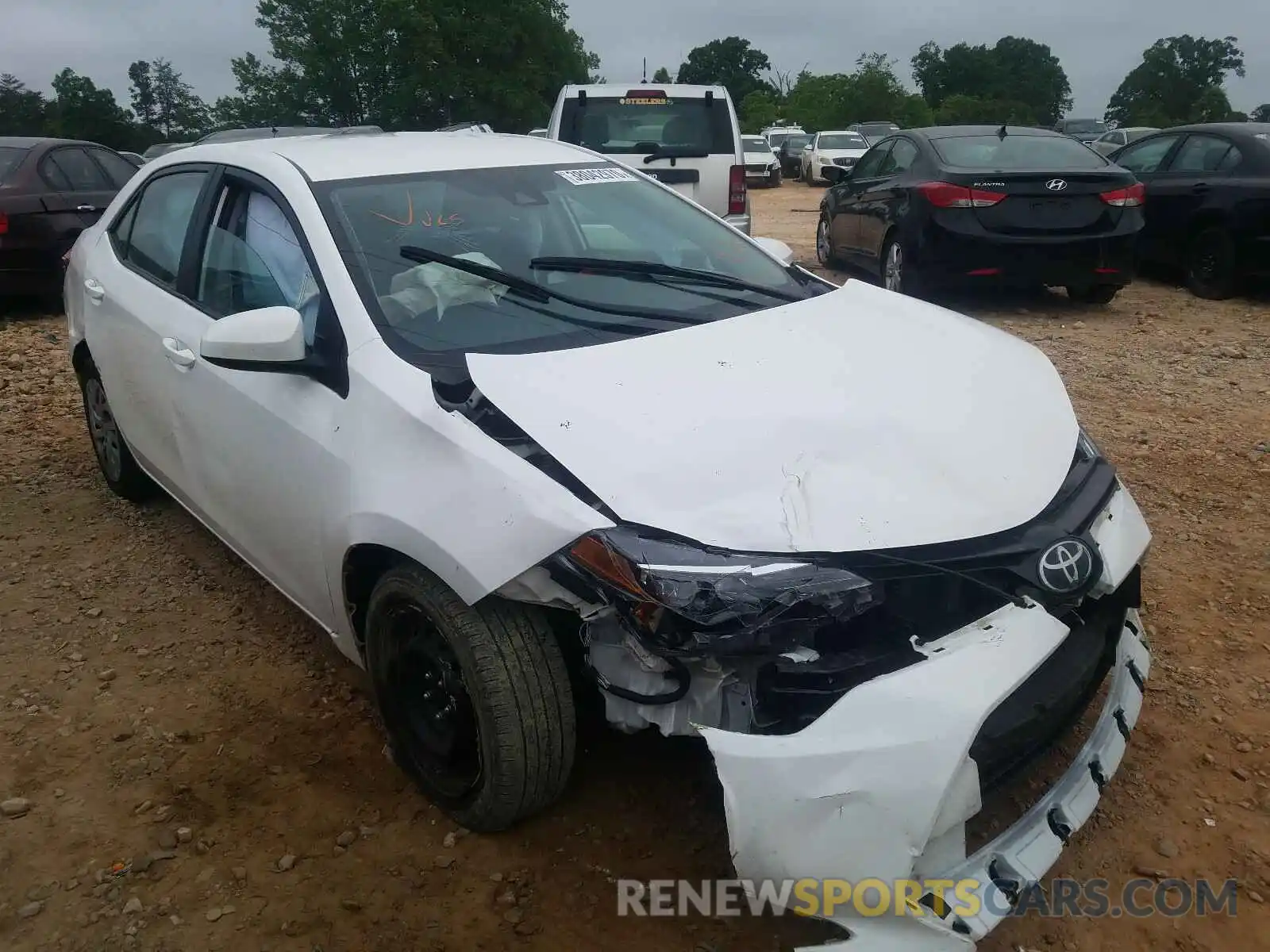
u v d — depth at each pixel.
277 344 2.75
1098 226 8.19
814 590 2.12
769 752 2.01
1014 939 2.41
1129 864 2.63
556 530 2.23
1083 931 2.43
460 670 2.52
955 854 2.10
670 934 2.43
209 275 3.57
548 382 2.61
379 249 3.09
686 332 2.98
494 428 2.49
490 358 2.72
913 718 2.00
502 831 2.71
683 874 2.59
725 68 102.69
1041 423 2.78
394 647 2.76
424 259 3.10
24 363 7.61
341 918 2.49
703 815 2.77
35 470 5.37
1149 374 6.75
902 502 2.29
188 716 3.26
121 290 4.07
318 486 2.83
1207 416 5.87
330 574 2.88
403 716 2.82
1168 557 4.16
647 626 2.14
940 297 9.47
